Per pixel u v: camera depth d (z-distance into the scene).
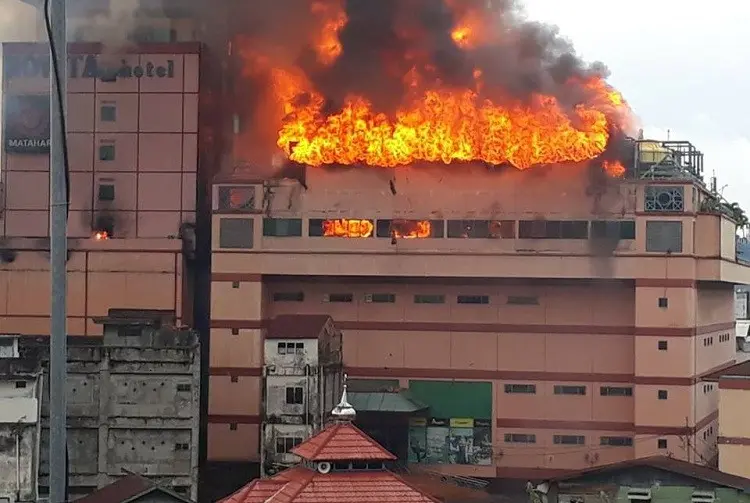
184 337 61.50
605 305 72.50
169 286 74.81
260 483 32.56
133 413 61.28
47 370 57.41
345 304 74.38
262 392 67.44
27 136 77.19
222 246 72.12
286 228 72.12
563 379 72.62
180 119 77.44
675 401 69.12
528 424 72.75
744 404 58.66
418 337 73.88
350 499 29.83
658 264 69.56
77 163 77.69
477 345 73.50
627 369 71.94
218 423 71.50
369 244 71.69
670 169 73.25
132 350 61.53
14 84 77.25
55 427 13.82
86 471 60.84
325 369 64.88
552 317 73.00
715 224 70.62
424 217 71.62
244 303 71.88
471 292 73.69
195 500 60.97
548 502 48.00
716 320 80.88
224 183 72.44
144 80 77.75
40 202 77.31
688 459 68.69
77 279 75.12
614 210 70.12
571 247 70.44
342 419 32.47
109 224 77.44
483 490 70.06
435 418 73.50
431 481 68.19
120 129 77.69
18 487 54.88
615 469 47.28
